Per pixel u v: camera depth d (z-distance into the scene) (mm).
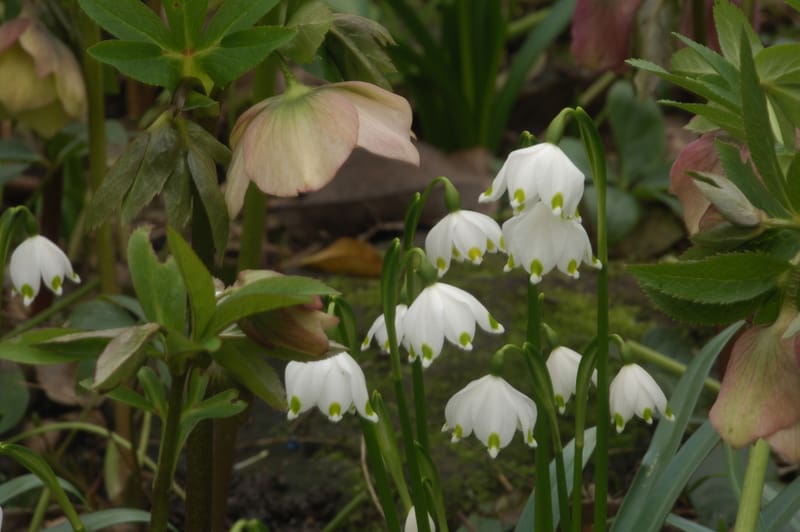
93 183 1219
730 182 875
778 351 862
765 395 861
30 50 1139
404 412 921
